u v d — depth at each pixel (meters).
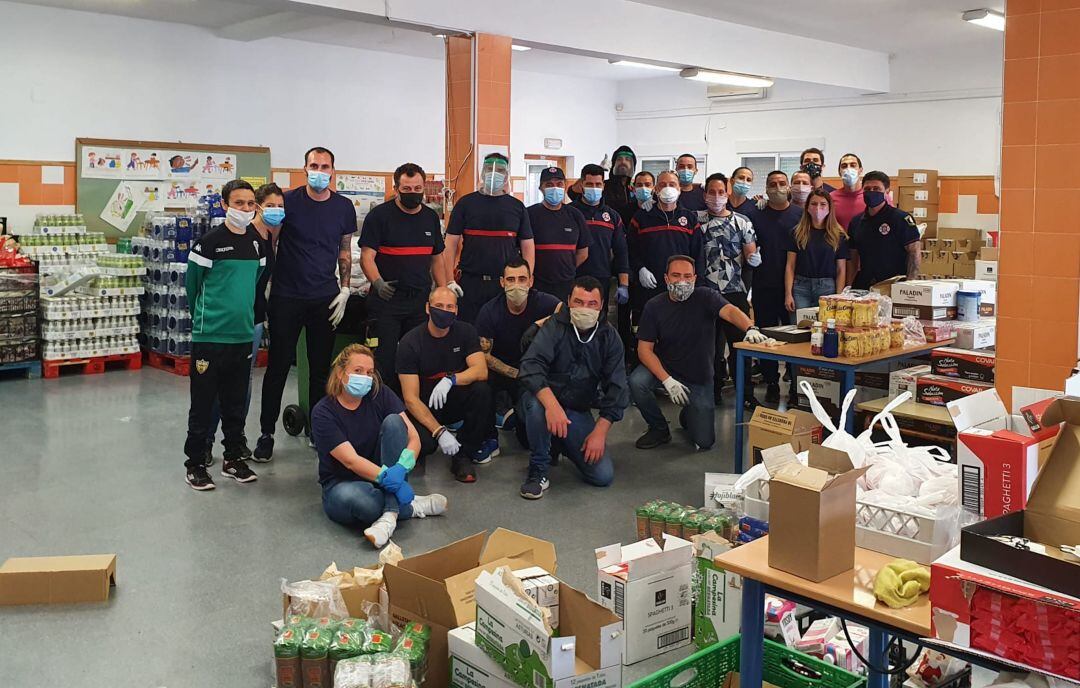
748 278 7.04
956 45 10.08
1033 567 1.66
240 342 4.81
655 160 13.40
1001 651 1.68
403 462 4.27
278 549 4.04
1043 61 3.67
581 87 13.25
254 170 9.91
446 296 4.93
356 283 7.22
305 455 5.50
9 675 2.96
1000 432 2.08
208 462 5.23
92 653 3.11
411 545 4.09
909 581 1.97
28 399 6.89
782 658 2.62
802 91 11.55
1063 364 3.74
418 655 2.57
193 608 3.46
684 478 5.14
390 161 11.16
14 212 8.42
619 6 7.80
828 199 6.64
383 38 9.98
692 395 5.62
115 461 5.32
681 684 2.51
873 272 6.79
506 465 5.38
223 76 9.60
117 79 8.88
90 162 8.77
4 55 8.24
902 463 2.55
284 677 2.65
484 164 5.95
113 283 7.89
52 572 3.49
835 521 2.09
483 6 6.83
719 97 12.34
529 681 2.38
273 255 5.24
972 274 9.36
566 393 4.96
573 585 3.62
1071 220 3.66
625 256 7.06
